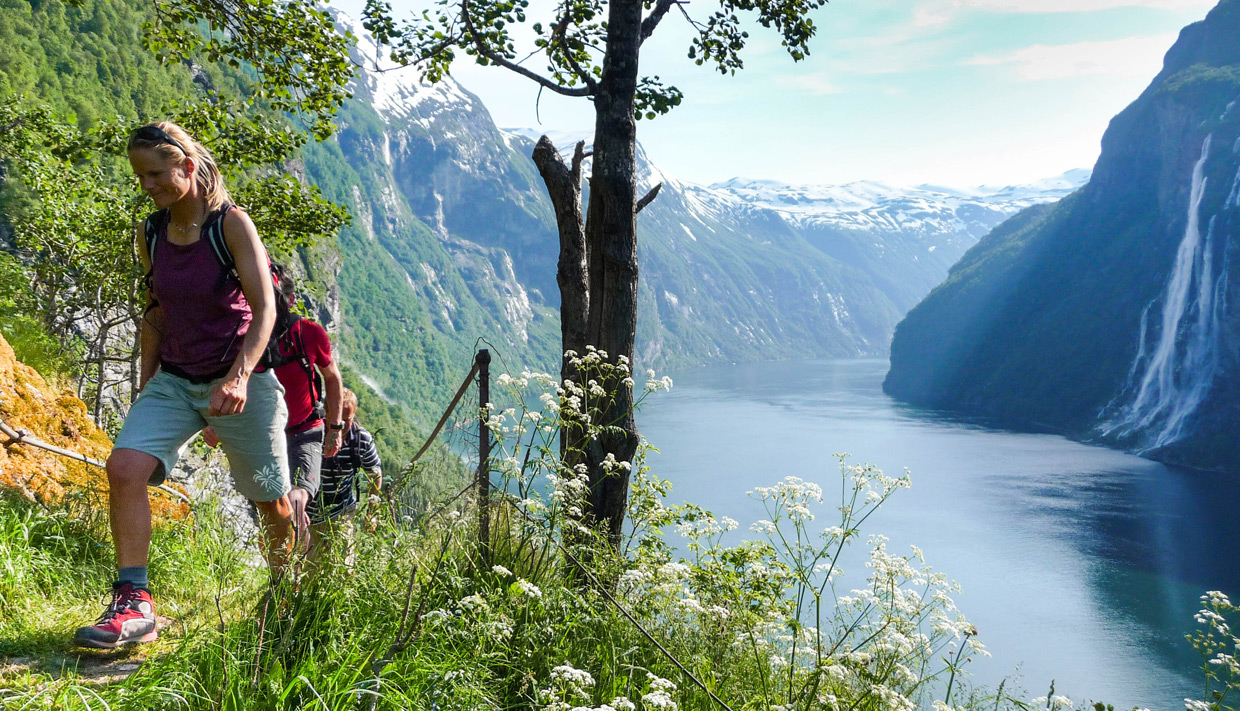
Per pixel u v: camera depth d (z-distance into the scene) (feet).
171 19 32.48
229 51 33.60
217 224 8.05
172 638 8.52
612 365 16.01
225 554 11.30
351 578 8.40
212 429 8.62
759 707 10.03
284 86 34.30
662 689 7.72
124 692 6.32
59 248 64.23
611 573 11.46
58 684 6.51
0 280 55.06
